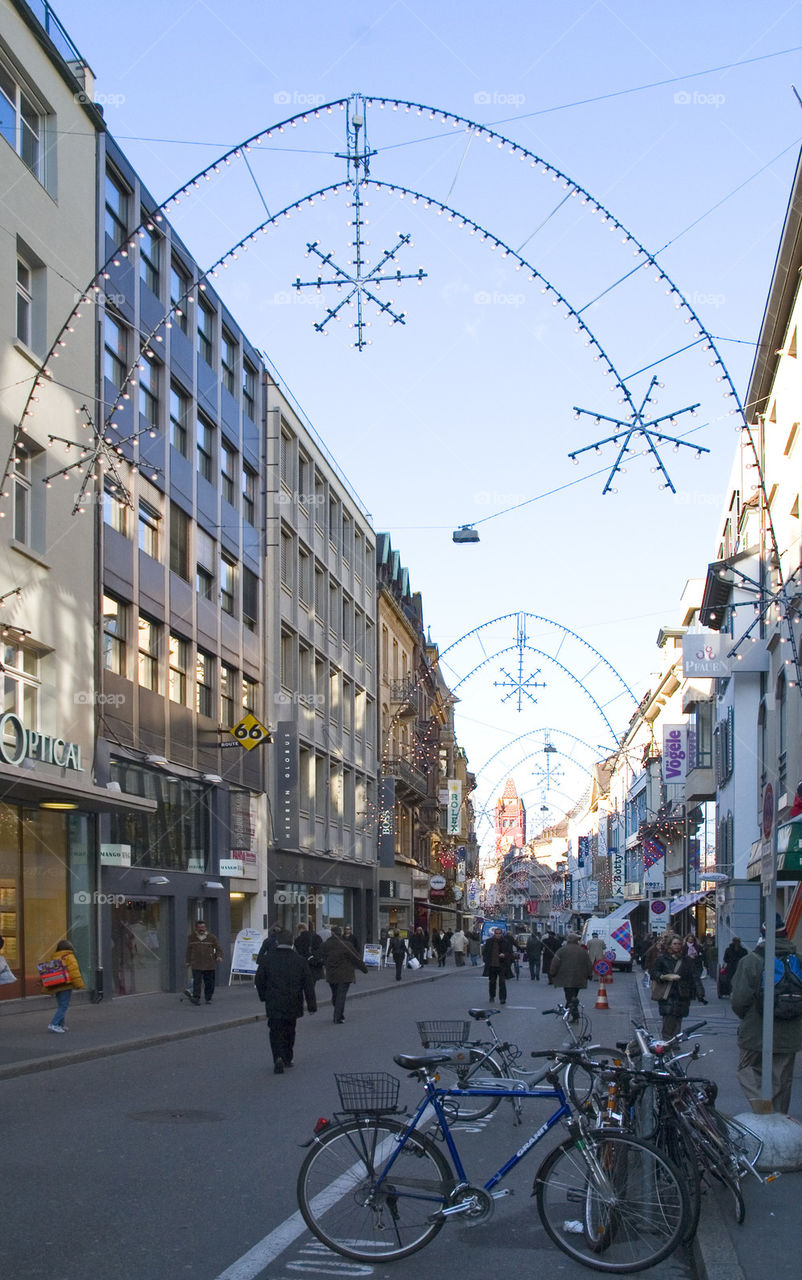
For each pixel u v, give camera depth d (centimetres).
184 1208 791
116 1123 1116
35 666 2347
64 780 2061
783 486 2919
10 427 2228
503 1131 1065
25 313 2358
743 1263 654
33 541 2341
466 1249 718
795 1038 952
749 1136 854
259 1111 1189
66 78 2523
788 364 2820
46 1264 662
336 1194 692
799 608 2405
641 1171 687
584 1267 684
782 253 2638
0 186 2220
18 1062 1496
